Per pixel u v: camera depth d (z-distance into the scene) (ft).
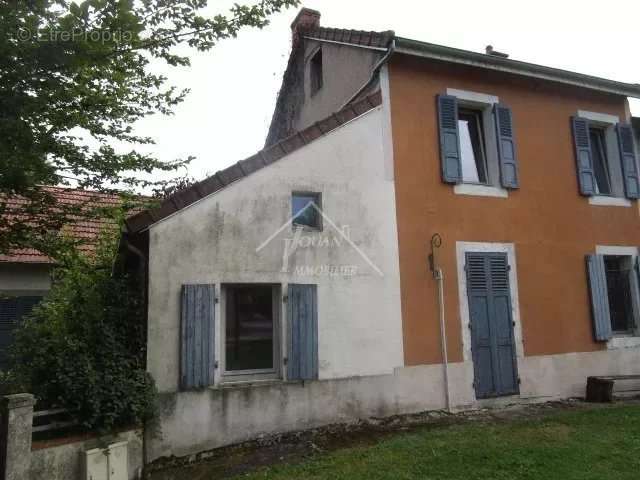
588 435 19.24
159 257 19.02
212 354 19.27
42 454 14.93
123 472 16.53
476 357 24.67
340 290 22.17
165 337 18.78
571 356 27.17
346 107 23.80
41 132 13.51
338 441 19.38
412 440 18.85
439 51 25.00
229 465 17.44
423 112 25.75
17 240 15.53
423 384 23.27
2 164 12.08
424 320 23.84
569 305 27.68
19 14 11.86
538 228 27.61
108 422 16.22
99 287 18.84
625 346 28.81
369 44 25.52
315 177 22.36
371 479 15.28
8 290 28.25
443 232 25.05
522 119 28.40
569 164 29.35
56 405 16.01
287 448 18.76
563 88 30.01
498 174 26.96
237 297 20.89
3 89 11.79
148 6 13.20
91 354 17.28
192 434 18.65
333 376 21.44
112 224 24.38
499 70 27.02
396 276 23.57
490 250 26.07
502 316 25.75
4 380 17.81
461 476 15.40
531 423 21.12
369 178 23.68
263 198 21.07
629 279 30.55
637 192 31.09
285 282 21.03
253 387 19.88
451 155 25.80
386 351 22.71
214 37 14.10
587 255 28.63
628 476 15.23
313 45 35.09
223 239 20.10
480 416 22.99
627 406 24.29
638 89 31.07
